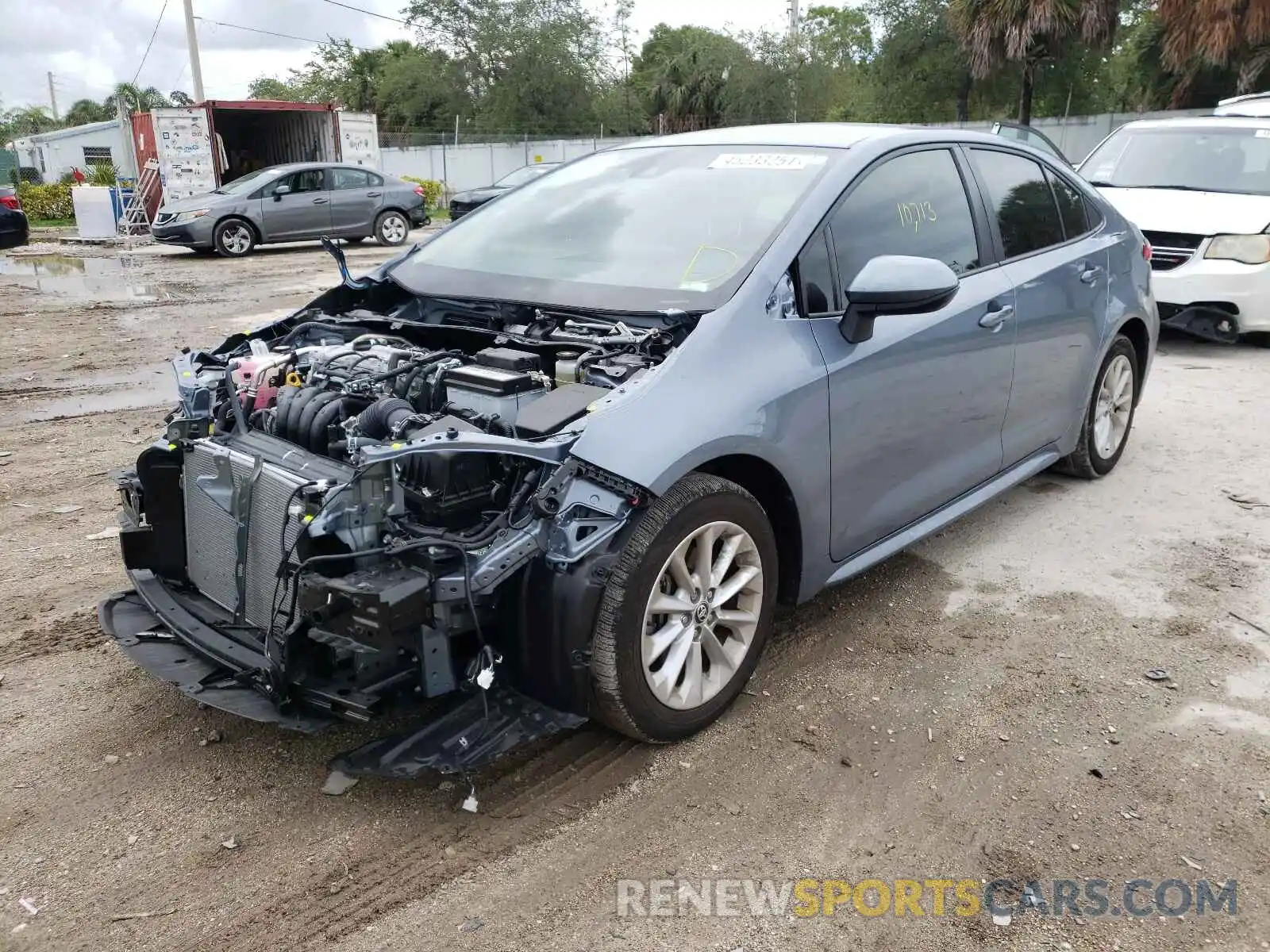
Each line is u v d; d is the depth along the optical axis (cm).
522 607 273
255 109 2177
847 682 347
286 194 1766
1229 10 2139
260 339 392
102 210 2156
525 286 363
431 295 378
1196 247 821
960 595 416
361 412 298
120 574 432
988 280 412
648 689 289
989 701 337
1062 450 503
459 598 256
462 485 269
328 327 382
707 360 300
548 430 270
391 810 281
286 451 295
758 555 317
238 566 292
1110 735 317
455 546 257
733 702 330
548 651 272
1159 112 2878
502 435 282
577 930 239
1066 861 263
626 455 272
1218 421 659
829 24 4494
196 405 326
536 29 4397
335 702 261
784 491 323
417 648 263
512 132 4434
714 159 403
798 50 4159
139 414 689
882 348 348
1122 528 485
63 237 2175
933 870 259
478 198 1708
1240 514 501
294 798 286
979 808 283
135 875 256
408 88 4666
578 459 267
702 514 293
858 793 289
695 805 283
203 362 351
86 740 314
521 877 256
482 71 4512
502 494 277
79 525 487
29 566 439
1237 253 808
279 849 265
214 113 2131
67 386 774
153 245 1977
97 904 247
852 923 242
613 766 300
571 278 360
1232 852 266
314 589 252
